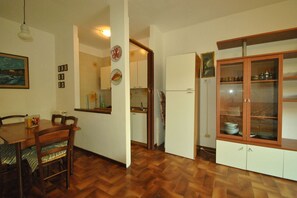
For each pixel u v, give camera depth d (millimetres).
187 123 2604
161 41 3355
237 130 2363
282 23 2334
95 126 2699
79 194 1674
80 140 3012
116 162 2398
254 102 2254
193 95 2543
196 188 1776
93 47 4539
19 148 1534
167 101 2785
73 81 3162
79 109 3000
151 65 2971
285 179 1942
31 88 3221
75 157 2654
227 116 2492
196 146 2754
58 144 2000
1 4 2359
